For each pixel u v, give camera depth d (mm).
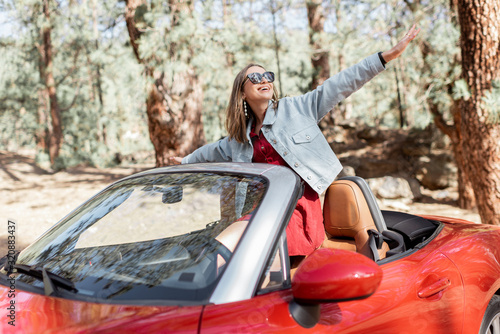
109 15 12969
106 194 2578
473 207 10406
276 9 11867
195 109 10297
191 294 1642
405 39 2781
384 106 23531
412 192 11992
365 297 1590
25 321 1553
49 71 23328
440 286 2201
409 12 9539
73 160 21625
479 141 5977
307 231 2598
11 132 35125
